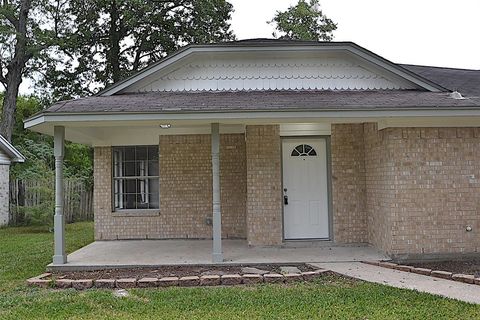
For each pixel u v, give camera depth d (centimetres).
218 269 817
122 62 2595
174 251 995
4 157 1984
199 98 903
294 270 794
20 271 870
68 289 709
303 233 1038
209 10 2477
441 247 864
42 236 1541
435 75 1240
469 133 878
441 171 870
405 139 866
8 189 2012
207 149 1212
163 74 1021
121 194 1234
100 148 1226
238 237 1191
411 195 864
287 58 1031
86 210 2141
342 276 754
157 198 1233
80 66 2548
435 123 866
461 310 558
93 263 857
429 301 598
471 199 873
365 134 1012
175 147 1217
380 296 625
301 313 561
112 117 788
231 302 612
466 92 1023
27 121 808
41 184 1858
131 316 560
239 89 1021
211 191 1208
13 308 602
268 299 623
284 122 854
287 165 1042
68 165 2670
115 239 1207
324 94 945
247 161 1018
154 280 721
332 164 1024
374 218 964
